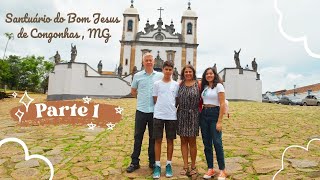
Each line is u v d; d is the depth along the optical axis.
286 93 62.12
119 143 8.62
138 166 6.16
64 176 5.87
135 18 60.78
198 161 6.73
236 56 36.72
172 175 5.71
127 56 59.44
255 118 13.95
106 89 37.88
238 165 6.34
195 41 60.16
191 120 5.58
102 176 5.81
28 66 55.94
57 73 37.84
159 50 59.62
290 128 11.29
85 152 7.60
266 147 7.97
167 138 5.66
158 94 5.71
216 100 5.49
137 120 6.01
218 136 5.45
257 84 37.72
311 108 19.97
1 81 50.75
